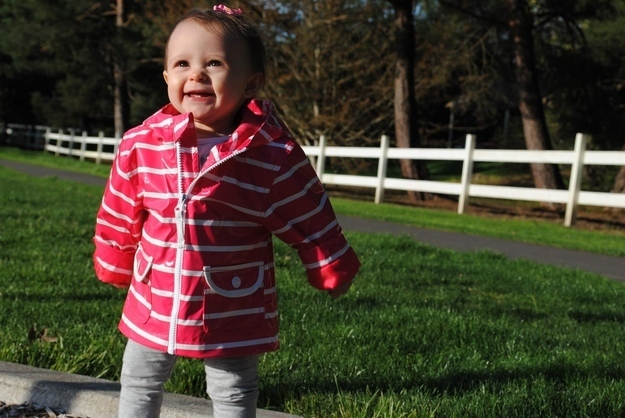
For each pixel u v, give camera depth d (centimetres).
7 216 923
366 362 380
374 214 1297
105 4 3444
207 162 224
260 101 236
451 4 1953
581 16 1925
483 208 1630
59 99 4100
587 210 1638
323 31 2114
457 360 395
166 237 227
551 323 517
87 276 580
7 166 2281
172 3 2216
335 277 235
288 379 346
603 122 2111
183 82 226
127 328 235
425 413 303
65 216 955
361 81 2170
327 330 442
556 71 2062
